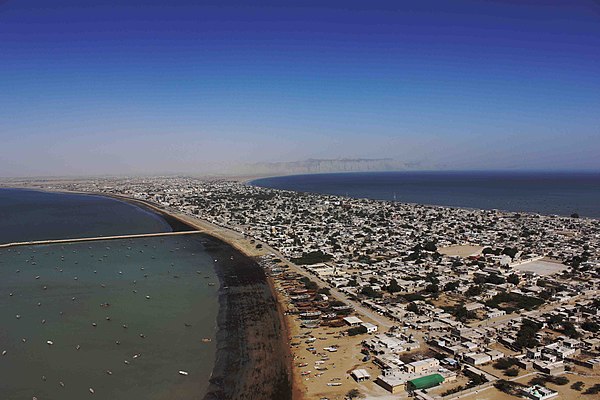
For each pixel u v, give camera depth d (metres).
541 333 128.25
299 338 127.31
